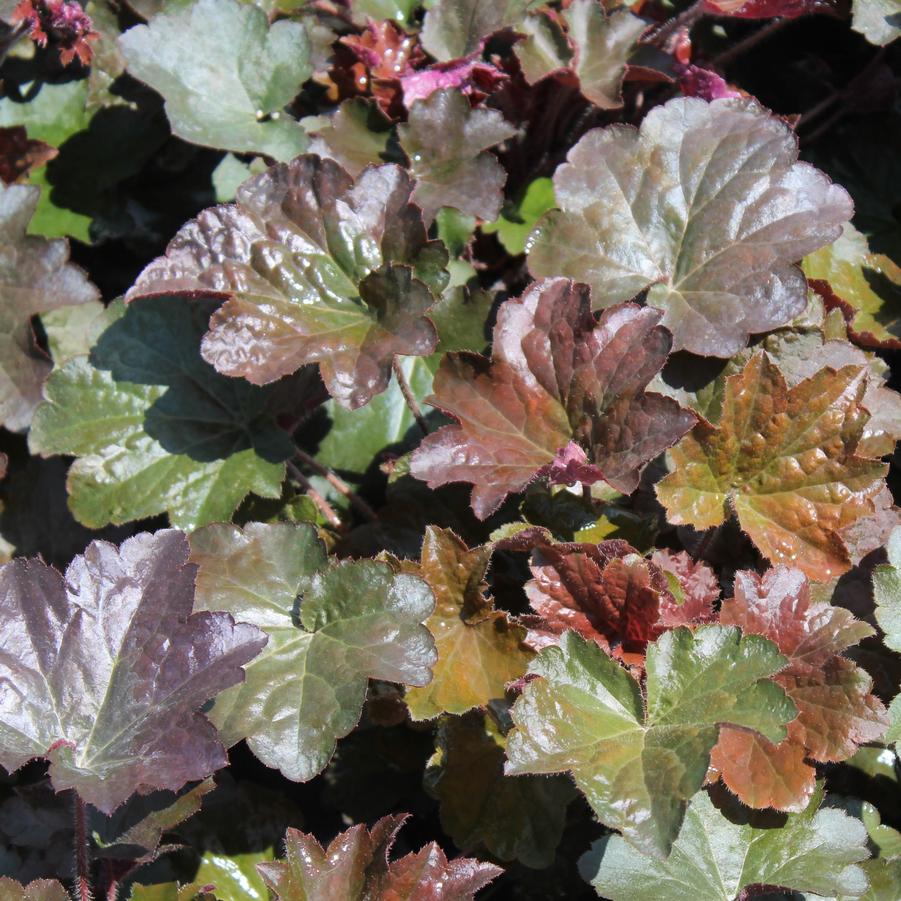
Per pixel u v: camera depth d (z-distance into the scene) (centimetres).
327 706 41
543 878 47
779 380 44
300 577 44
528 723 38
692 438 44
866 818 45
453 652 43
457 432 45
